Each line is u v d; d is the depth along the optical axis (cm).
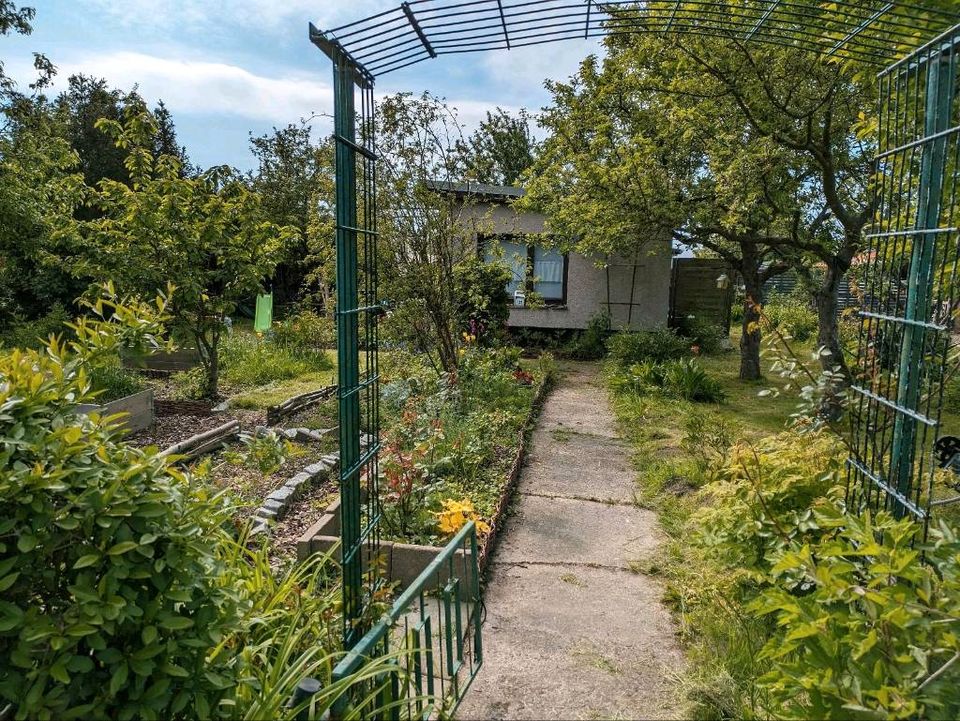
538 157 1245
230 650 200
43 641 160
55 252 1373
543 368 1033
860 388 292
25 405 170
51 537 159
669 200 806
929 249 246
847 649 190
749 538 311
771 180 713
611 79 852
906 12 280
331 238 796
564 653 288
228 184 805
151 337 225
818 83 643
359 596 246
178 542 170
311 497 474
